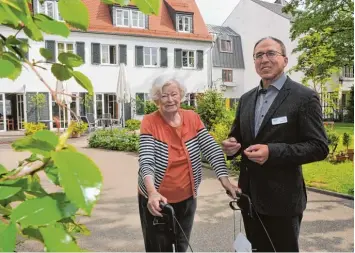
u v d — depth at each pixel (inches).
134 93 1146.7
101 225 220.5
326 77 634.8
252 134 100.3
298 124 92.7
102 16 1114.7
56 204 22.3
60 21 29.8
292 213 95.2
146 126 107.1
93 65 1074.7
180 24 1231.5
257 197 96.9
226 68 1392.7
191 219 113.3
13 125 1002.7
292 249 97.7
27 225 21.4
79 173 22.0
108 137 642.2
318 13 757.3
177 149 107.3
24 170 26.1
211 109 475.5
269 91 97.9
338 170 393.1
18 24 27.9
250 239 100.1
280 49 96.6
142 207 110.2
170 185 107.3
